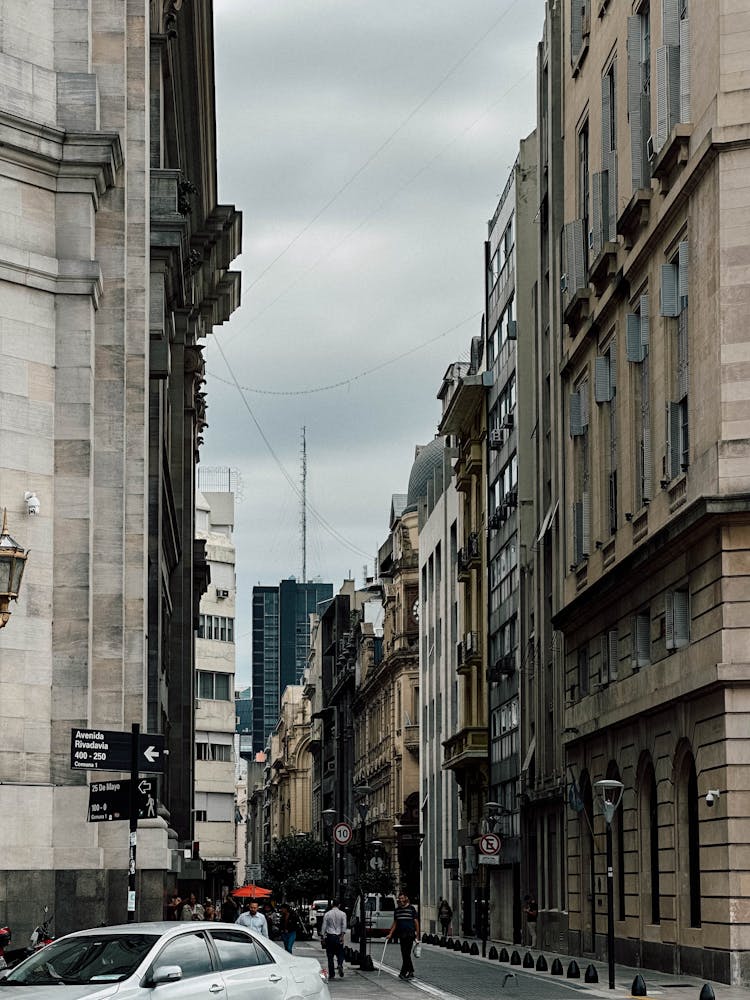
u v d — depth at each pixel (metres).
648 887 40.59
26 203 28.20
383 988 36.81
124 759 21.48
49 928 26.64
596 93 47.72
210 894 130.25
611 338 45.75
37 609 27.44
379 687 131.12
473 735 79.56
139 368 30.77
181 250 37.50
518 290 69.50
